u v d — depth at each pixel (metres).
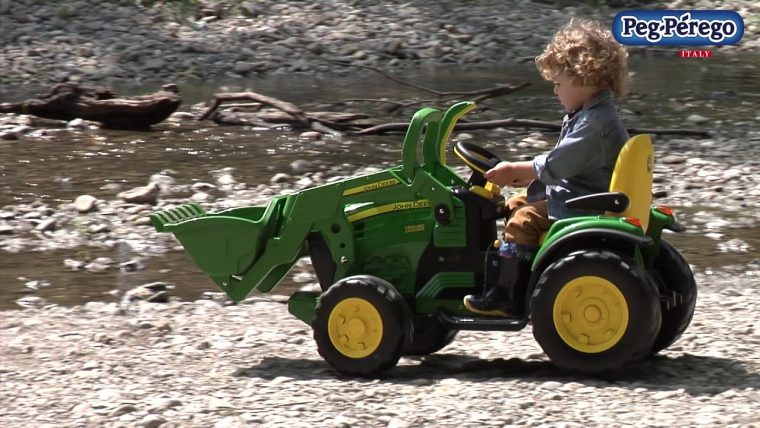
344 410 13.02
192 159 32.66
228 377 14.56
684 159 32.94
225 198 27.83
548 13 66.62
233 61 53.50
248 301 19.25
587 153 14.04
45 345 16.22
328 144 35.72
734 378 14.21
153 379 14.45
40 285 20.52
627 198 13.55
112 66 51.25
